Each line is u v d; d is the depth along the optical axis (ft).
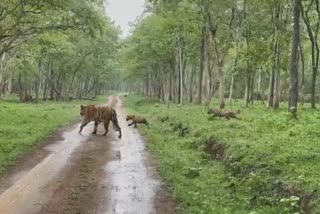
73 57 201.67
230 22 112.47
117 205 32.19
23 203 31.83
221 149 49.85
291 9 102.94
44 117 94.17
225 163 45.62
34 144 58.13
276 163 37.45
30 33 98.63
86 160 49.16
